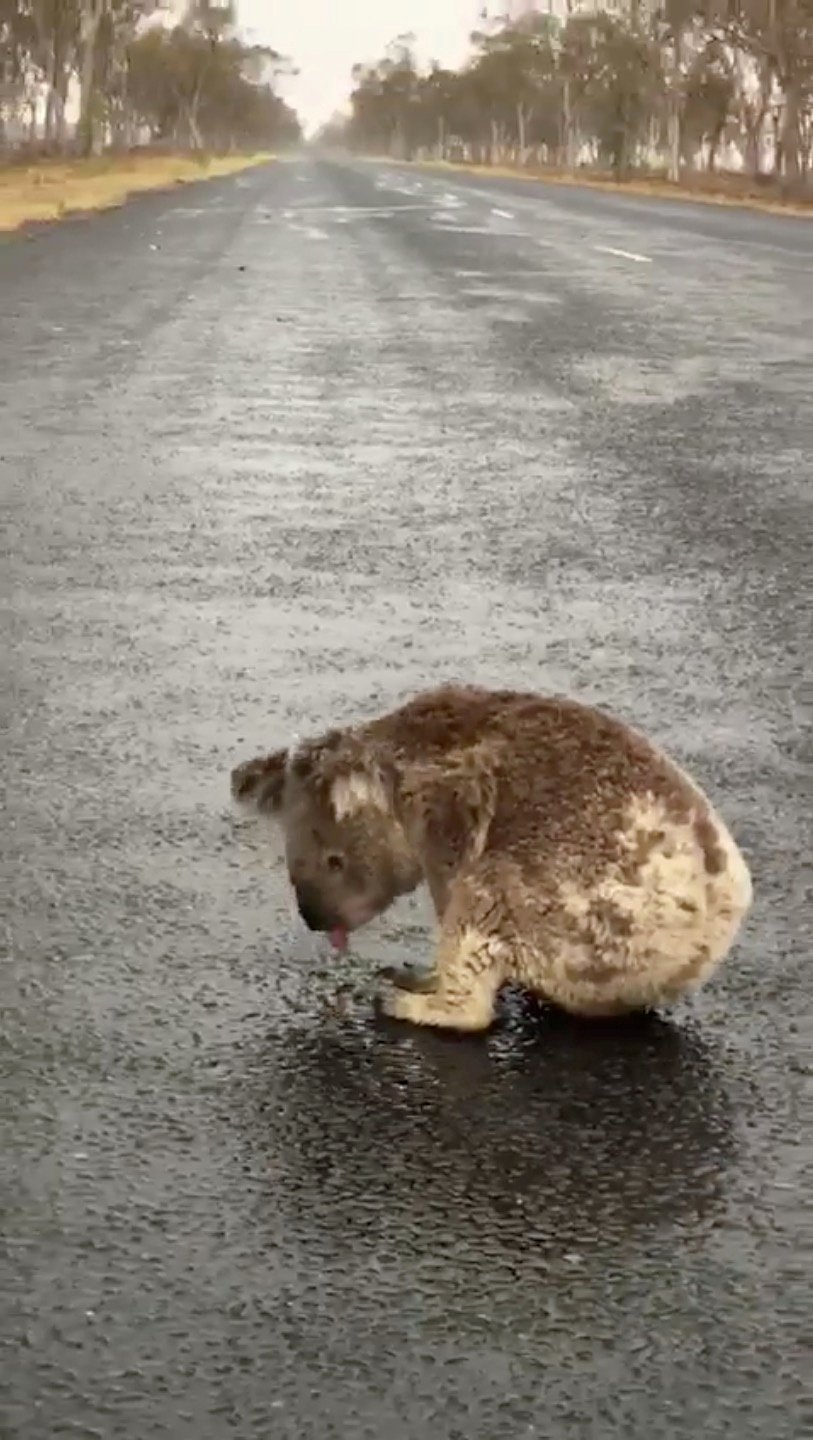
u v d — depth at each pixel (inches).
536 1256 113.3
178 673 197.2
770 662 202.8
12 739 179.5
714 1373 106.3
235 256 891.4
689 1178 119.5
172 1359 106.6
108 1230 114.9
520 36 3730.3
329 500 293.9
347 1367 106.1
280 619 216.2
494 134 4175.7
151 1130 123.0
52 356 480.7
